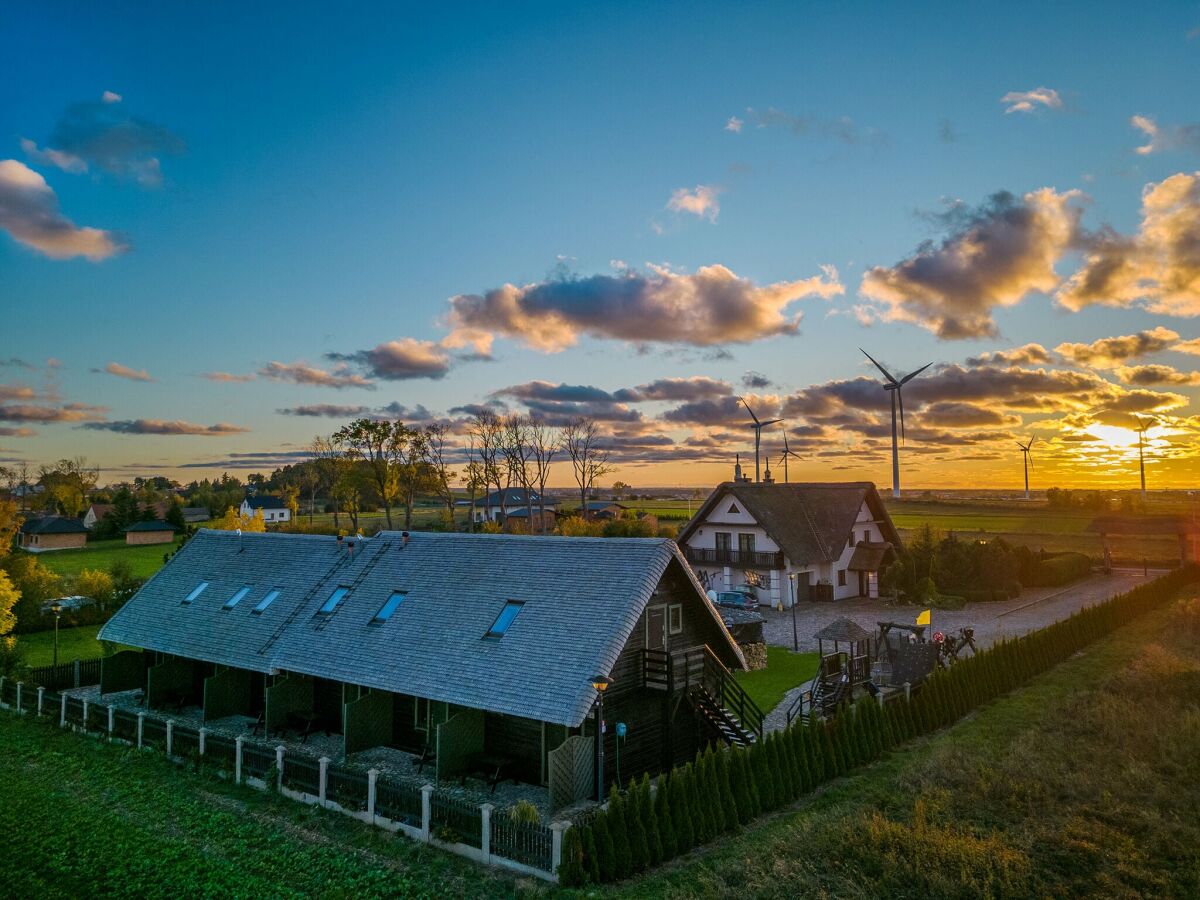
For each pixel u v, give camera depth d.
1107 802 17.55
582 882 15.35
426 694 21.14
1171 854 15.12
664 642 23.58
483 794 20.75
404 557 28.06
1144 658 31.75
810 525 57.66
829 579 57.03
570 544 24.48
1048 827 16.53
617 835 16.00
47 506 156.62
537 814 17.34
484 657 21.41
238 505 146.88
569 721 18.25
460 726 21.56
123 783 21.66
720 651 26.05
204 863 16.25
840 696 27.66
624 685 21.92
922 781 19.83
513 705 19.38
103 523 120.25
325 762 19.78
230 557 33.75
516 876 15.86
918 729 25.19
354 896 14.91
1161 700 25.47
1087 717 24.25
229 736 24.83
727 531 58.19
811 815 18.52
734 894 14.41
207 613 30.44
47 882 15.44
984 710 27.84
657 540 22.75
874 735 23.20
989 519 118.69
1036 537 90.94
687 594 24.47
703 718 23.39
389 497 94.88
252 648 26.98
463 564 26.09
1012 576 55.50
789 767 20.06
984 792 18.59
